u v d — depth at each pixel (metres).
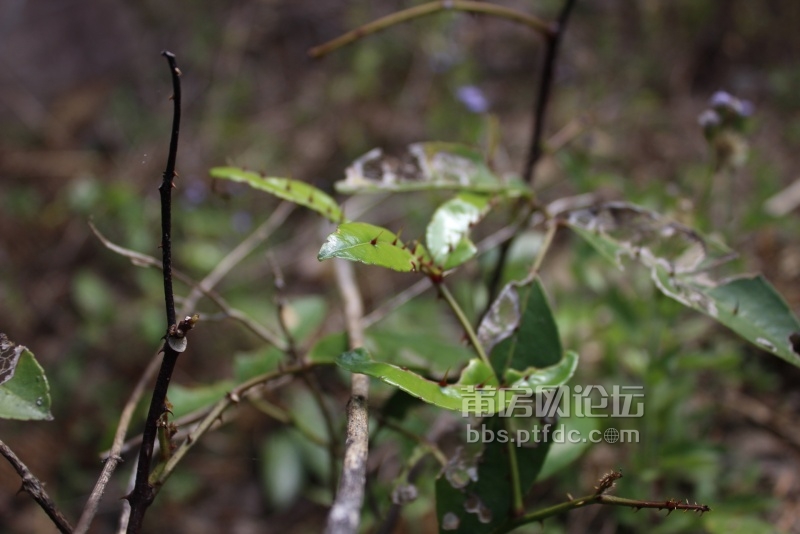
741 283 0.62
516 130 1.53
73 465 1.11
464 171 0.66
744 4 1.66
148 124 1.75
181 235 1.43
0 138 1.74
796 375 0.94
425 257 0.60
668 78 1.62
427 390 0.55
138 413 0.69
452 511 0.59
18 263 1.44
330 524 0.50
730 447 0.88
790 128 1.42
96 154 1.71
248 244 0.77
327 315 1.22
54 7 1.88
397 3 1.79
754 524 0.73
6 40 1.84
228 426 1.11
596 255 0.88
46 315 1.37
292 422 0.70
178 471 1.07
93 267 1.43
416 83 1.64
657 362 0.76
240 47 1.85
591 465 0.81
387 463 0.84
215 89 1.79
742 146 0.79
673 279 0.62
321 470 1.02
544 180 1.29
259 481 1.07
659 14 1.67
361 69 1.67
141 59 1.89
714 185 1.09
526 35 1.75
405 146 1.56
